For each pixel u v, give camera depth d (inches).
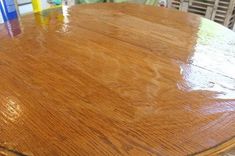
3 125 24.6
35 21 52.3
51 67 34.6
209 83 31.6
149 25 50.5
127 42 42.7
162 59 37.3
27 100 28.1
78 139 23.0
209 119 25.5
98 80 31.9
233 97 28.9
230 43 43.2
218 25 51.7
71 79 32.0
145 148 22.1
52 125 24.7
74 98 28.5
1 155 21.7
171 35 46.0
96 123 24.9
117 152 21.6
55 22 51.6
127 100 28.3
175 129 24.2
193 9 101.0
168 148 22.1
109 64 35.6
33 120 25.3
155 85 31.0
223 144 22.7
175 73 33.7
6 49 39.8
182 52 39.6
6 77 32.2
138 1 82.3
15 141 22.9
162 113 26.3
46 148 22.1
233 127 24.5
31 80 31.7
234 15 97.7
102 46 41.1
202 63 36.4
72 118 25.6
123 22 51.8
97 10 59.0
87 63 35.8
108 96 28.9
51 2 68.4
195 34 46.7
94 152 21.7
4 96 28.7
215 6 95.2
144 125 24.7
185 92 29.7
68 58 37.0
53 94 29.1
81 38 44.0
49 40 43.0
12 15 58.0
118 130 24.0
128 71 34.0
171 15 56.7
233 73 33.9
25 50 39.4
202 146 22.4
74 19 53.1
